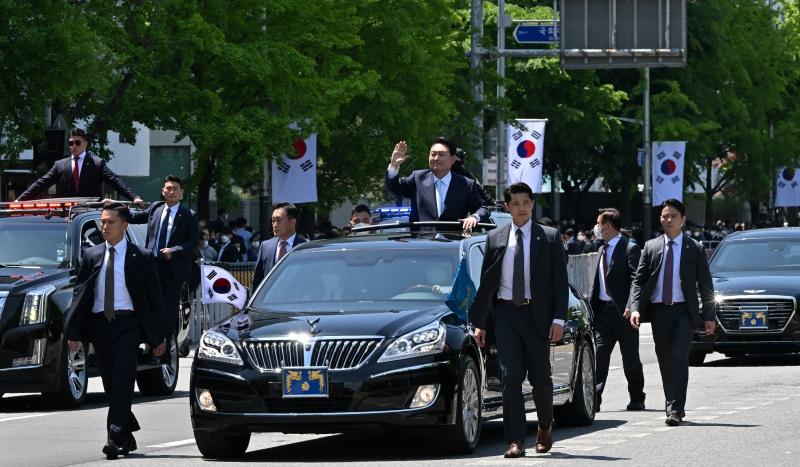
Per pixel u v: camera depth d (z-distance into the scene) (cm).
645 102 13175
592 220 15862
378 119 8244
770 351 4897
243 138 6644
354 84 7212
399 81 8419
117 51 6197
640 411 3562
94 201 4122
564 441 2875
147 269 2783
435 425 2573
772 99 15462
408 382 2561
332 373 2558
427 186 3225
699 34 13900
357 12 8119
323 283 2830
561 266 2583
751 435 2917
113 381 2767
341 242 2945
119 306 2777
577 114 12362
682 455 2608
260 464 2578
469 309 2741
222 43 6569
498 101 8525
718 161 16238
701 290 3247
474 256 2897
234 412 2588
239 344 2612
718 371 4669
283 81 6925
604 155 13412
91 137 6469
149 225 3809
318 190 8512
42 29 5419
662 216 3275
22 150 5662
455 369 2602
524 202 2573
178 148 11588
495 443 2889
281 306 2780
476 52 8638
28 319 3703
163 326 2803
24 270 3834
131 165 10256
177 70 6706
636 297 3269
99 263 2784
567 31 8006
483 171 8469
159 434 3173
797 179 15925
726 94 14300
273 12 6950
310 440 3011
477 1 8688
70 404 3797
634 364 3597
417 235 2970
